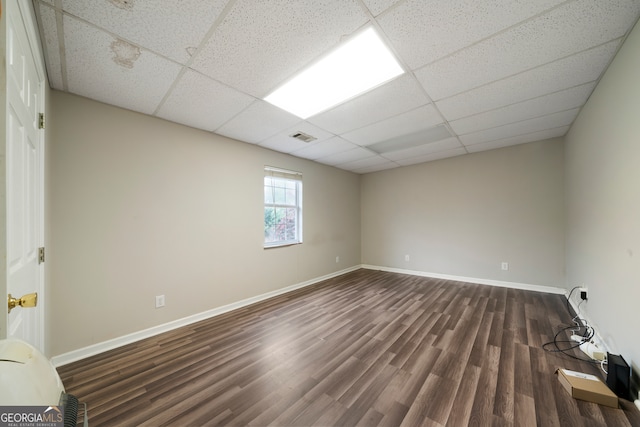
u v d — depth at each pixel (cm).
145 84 190
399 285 403
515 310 287
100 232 210
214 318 277
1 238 65
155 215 243
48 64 161
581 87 207
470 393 152
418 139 332
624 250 161
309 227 426
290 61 169
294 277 393
